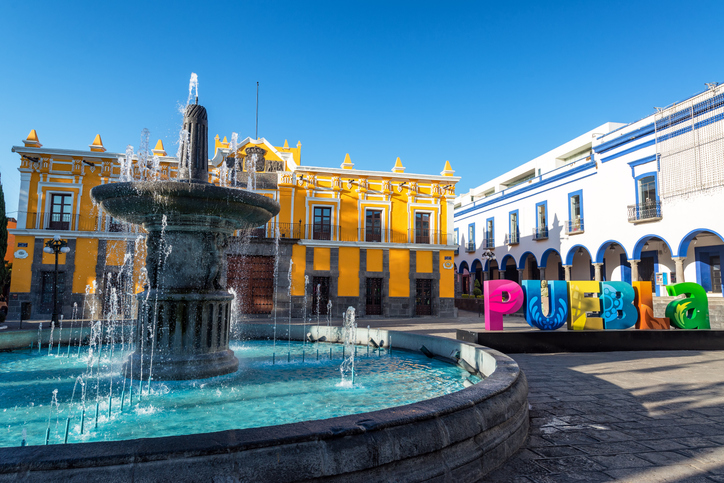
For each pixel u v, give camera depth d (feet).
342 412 14.10
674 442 12.24
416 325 60.64
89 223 71.10
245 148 80.33
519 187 95.25
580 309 33.37
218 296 20.34
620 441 12.33
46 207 70.54
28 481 6.52
